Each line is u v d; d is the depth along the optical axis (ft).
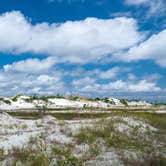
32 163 37.01
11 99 391.65
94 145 46.57
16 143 47.03
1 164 36.52
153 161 38.75
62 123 69.56
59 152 41.70
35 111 264.93
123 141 51.06
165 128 66.33
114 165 37.55
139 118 73.87
